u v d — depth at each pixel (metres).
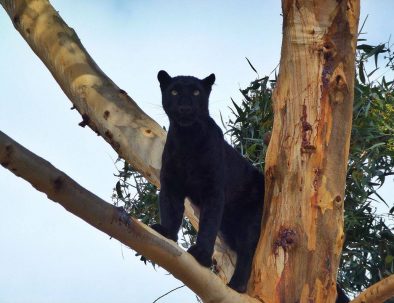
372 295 8.57
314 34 9.52
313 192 9.25
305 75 9.48
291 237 9.16
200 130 10.77
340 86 9.41
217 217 10.57
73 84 11.60
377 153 11.66
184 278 8.19
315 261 9.12
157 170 11.19
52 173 6.60
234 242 11.33
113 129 11.31
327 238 9.18
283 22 9.77
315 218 9.20
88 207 6.95
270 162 9.55
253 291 9.29
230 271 11.20
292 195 9.30
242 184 11.31
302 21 9.58
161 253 7.81
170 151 10.83
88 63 11.76
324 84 9.42
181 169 10.80
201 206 10.89
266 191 9.62
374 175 11.94
